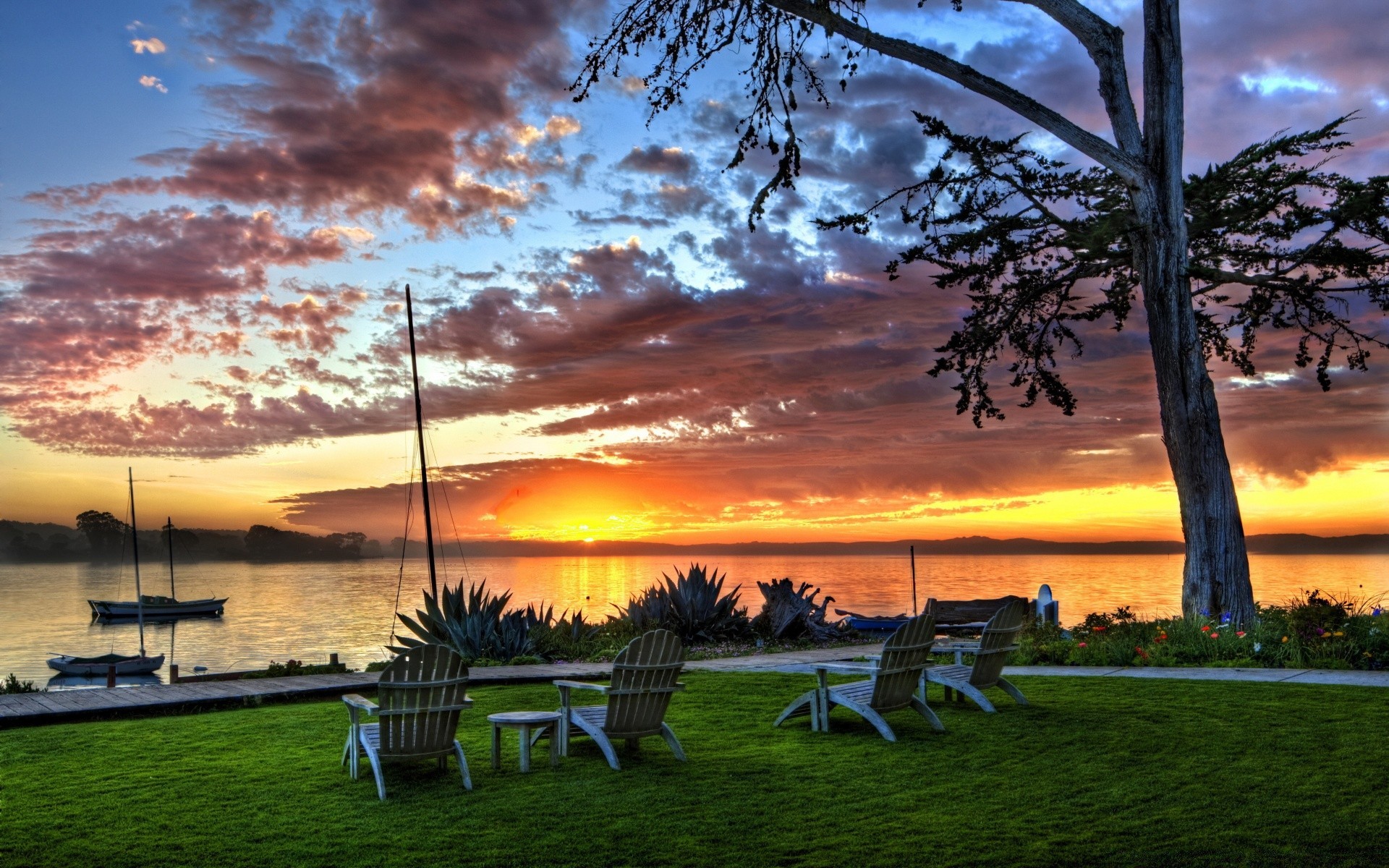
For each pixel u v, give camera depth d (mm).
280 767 7637
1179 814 5816
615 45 12984
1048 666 13852
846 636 21172
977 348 20172
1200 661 13680
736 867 5090
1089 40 16875
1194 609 16203
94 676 45031
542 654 17953
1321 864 4902
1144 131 16906
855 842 5461
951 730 8719
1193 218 18875
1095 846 5277
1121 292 21125
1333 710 9109
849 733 8750
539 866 5145
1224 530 16234
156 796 6734
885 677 8461
